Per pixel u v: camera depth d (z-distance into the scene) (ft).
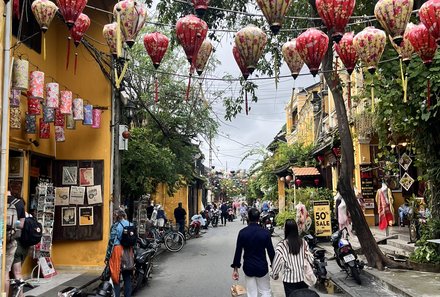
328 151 71.92
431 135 33.35
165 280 34.78
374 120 38.17
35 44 34.06
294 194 63.57
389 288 29.07
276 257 20.11
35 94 26.00
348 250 32.58
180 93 59.31
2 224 19.94
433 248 33.78
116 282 25.31
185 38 17.15
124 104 43.01
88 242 37.42
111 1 37.24
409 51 19.12
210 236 75.15
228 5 30.68
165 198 91.09
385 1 16.29
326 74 34.37
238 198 259.60
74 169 37.86
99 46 38.19
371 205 59.31
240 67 18.20
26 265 31.76
